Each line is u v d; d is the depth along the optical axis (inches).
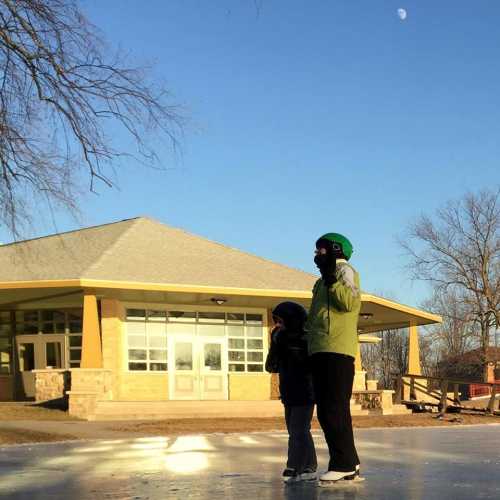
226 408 1007.0
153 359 1137.4
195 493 214.4
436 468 271.1
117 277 1009.5
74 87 536.7
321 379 228.2
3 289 985.5
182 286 1026.1
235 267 1178.0
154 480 250.7
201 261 1168.8
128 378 1114.1
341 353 227.1
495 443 422.0
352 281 227.5
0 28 519.5
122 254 1112.2
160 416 945.5
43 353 1169.4
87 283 975.0
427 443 422.0
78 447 436.5
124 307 1128.8
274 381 1216.2
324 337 227.8
